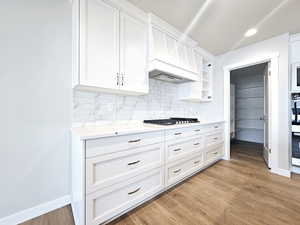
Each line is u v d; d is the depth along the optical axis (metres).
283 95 2.25
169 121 2.14
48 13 1.38
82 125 1.59
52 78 1.41
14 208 1.23
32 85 1.31
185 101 2.91
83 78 1.30
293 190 1.75
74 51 1.40
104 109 1.76
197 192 1.71
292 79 2.24
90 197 1.07
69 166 1.50
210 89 3.04
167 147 1.72
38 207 1.33
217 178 2.08
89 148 1.07
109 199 1.19
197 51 2.64
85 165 1.05
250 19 1.88
